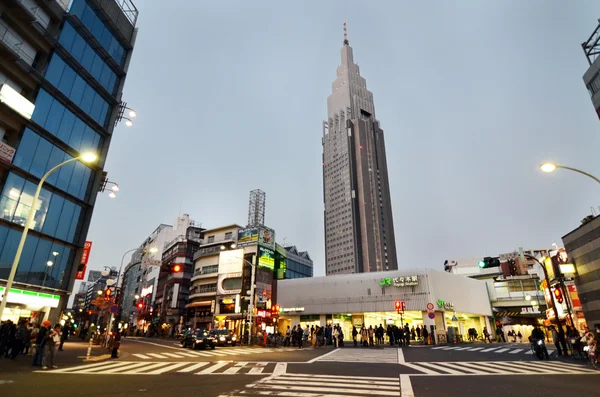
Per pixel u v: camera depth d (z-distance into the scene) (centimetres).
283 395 852
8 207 2434
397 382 1057
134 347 2664
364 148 18588
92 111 3225
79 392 875
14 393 849
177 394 859
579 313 2841
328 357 1933
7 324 1579
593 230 2500
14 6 2477
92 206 3147
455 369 1380
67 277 2894
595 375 1196
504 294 5291
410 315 4272
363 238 16500
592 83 3959
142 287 8675
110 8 3453
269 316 4103
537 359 1738
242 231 5453
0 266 2359
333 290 4597
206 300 5453
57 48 2853
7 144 2455
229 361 1703
